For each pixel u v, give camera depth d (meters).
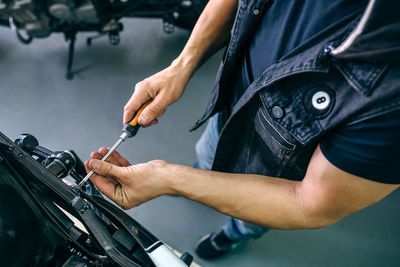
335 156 0.52
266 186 0.64
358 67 0.47
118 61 2.31
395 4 0.39
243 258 1.65
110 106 2.12
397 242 1.73
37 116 2.05
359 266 1.67
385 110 0.44
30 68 2.25
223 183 0.66
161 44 2.41
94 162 0.66
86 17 1.90
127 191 0.69
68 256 0.52
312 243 1.71
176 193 0.68
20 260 0.44
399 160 0.46
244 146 0.84
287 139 0.65
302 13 0.56
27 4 1.74
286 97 0.60
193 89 2.19
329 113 0.53
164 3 1.96
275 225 0.65
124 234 0.58
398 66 0.44
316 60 0.52
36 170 0.54
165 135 2.01
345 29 0.50
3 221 0.44
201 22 0.84
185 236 1.70
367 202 0.55
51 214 0.54
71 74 2.20
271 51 0.64
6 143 0.52
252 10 0.64
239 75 0.79
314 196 0.58
